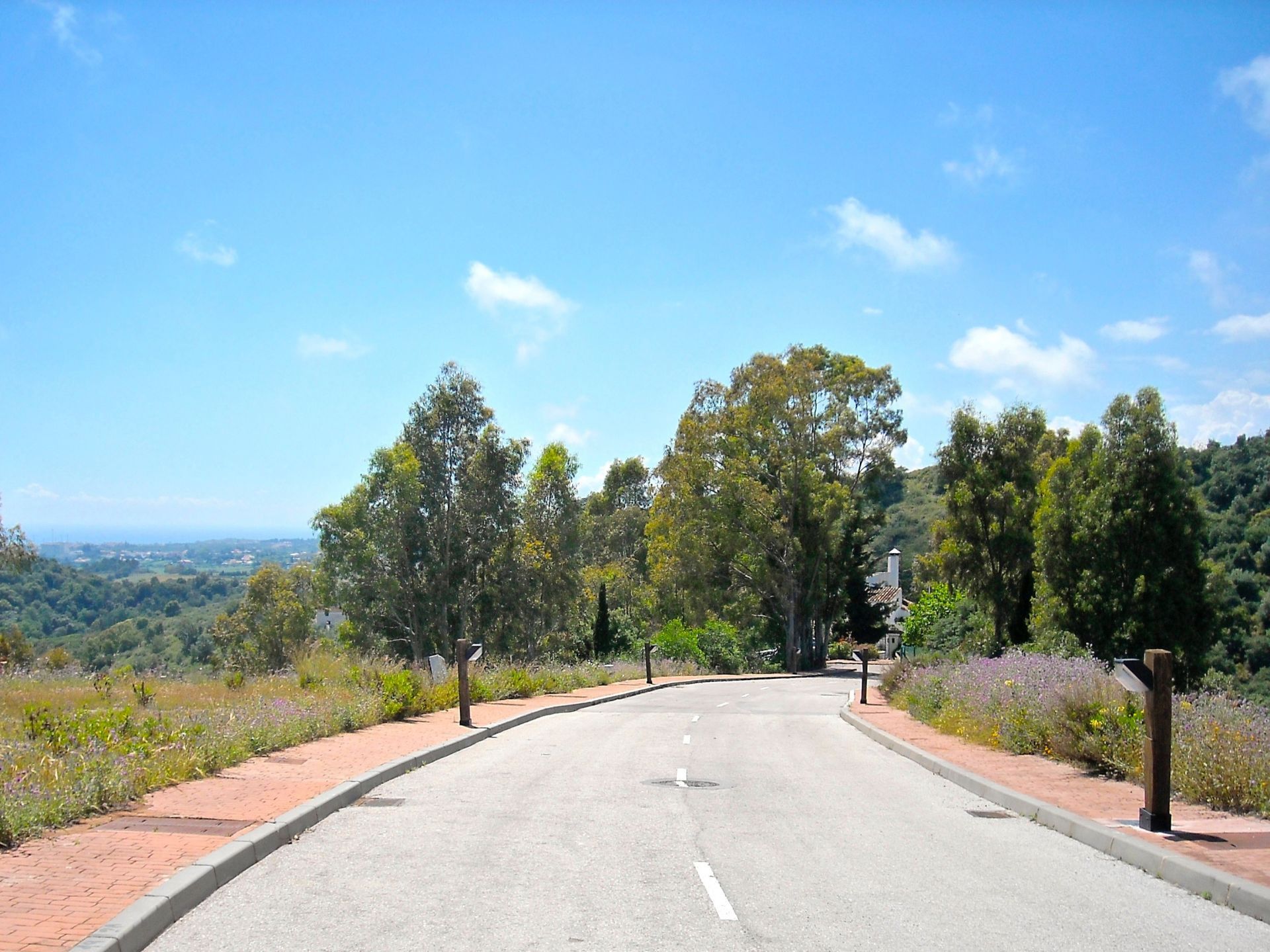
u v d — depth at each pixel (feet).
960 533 114.21
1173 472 90.43
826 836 30.99
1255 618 141.59
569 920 21.12
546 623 219.41
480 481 205.98
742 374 209.77
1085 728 44.73
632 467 357.00
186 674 86.33
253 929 20.03
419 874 24.75
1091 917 22.53
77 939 17.93
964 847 29.89
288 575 253.65
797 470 206.80
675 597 213.87
